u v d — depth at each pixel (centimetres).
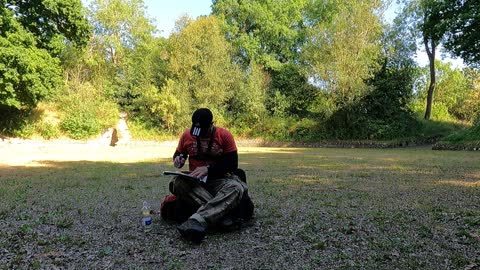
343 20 2823
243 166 1145
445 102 4453
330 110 2833
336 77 2759
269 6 3700
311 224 378
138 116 3281
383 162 1284
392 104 2928
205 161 363
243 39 3612
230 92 3173
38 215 431
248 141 3114
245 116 3225
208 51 3123
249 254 296
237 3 3678
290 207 471
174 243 324
